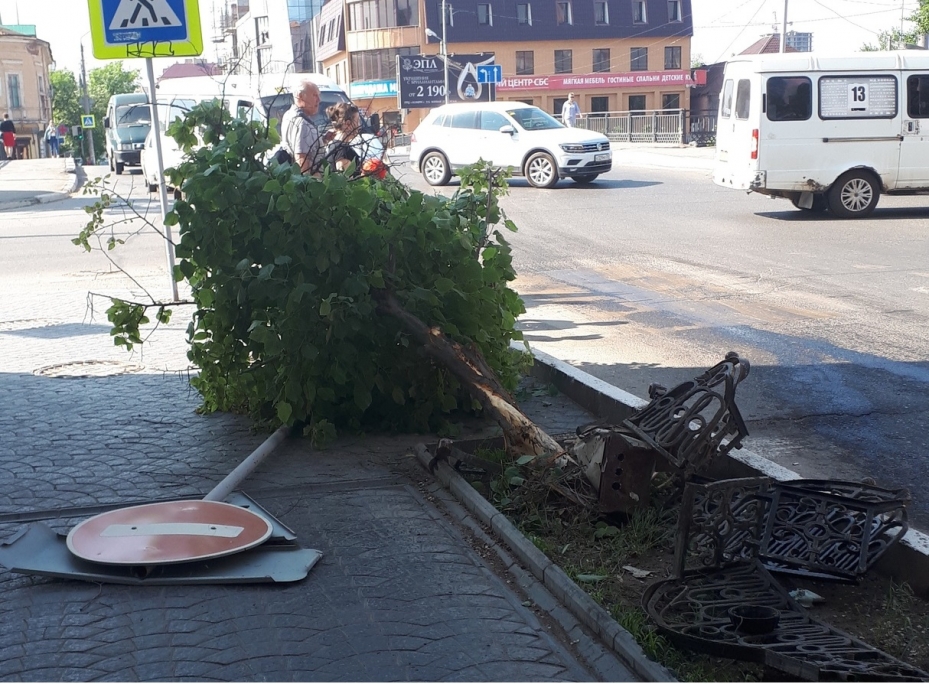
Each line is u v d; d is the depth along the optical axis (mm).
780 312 9648
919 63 16875
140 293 10906
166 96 22109
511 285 11617
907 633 3582
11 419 6148
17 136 76375
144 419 6156
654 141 43438
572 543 4395
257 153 6008
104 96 97188
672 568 4082
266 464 5367
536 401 6703
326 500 4859
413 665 3307
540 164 23641
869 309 9641
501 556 4203
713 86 73438
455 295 5887
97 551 3998
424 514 4680
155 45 7980
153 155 23031
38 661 3311
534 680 3236
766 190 17328
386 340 5785
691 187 23016
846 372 7410
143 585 3863
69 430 5922
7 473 5168
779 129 16891
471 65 56750
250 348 5980
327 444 5668
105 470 5223
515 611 3721
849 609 3822
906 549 3969
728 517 3857
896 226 15797
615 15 74250
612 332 8992
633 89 74625
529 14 73250
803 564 3824
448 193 22844
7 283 11984
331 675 3236
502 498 4859
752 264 12562
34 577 3947
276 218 5719
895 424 6176
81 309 10039
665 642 3428
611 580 4004
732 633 3389
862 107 16922
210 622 3588
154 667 3275
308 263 5562
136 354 7973
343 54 76562
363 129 7672
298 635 3498
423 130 25141
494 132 24125
